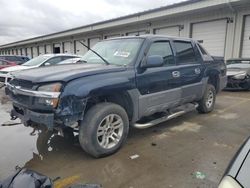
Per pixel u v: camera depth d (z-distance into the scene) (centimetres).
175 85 450
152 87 400
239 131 455
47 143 405
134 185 275
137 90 375
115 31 2052
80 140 333
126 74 360
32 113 317
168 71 429
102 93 332
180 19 1511
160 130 462
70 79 307
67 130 368
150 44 412
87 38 2416
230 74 943
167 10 1447
